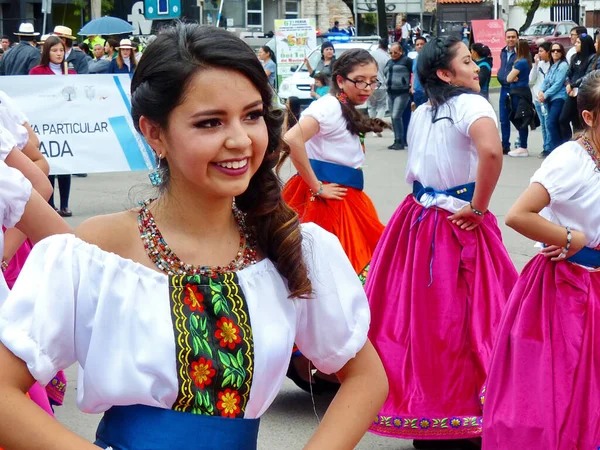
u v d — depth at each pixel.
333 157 5.45
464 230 4.45
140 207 1.98
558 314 3.74
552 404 3.69
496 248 4.52
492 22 32.44
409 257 4.49
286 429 4.71
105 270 1.85
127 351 1.84
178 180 1.93
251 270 1.97
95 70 14.88
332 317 2.04
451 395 4.32
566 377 3.70
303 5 41.88
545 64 14.73
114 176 13.61
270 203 2.01
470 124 4.36
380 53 18.55
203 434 1.86
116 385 1.83
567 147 3.67
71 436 1.76
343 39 23.56
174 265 1.92
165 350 1.85
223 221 1.98
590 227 3.70
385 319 4.50
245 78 1.87
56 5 34.19
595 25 44.56
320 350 2.06
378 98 12.70
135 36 22.00
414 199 4.59
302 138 5.25
